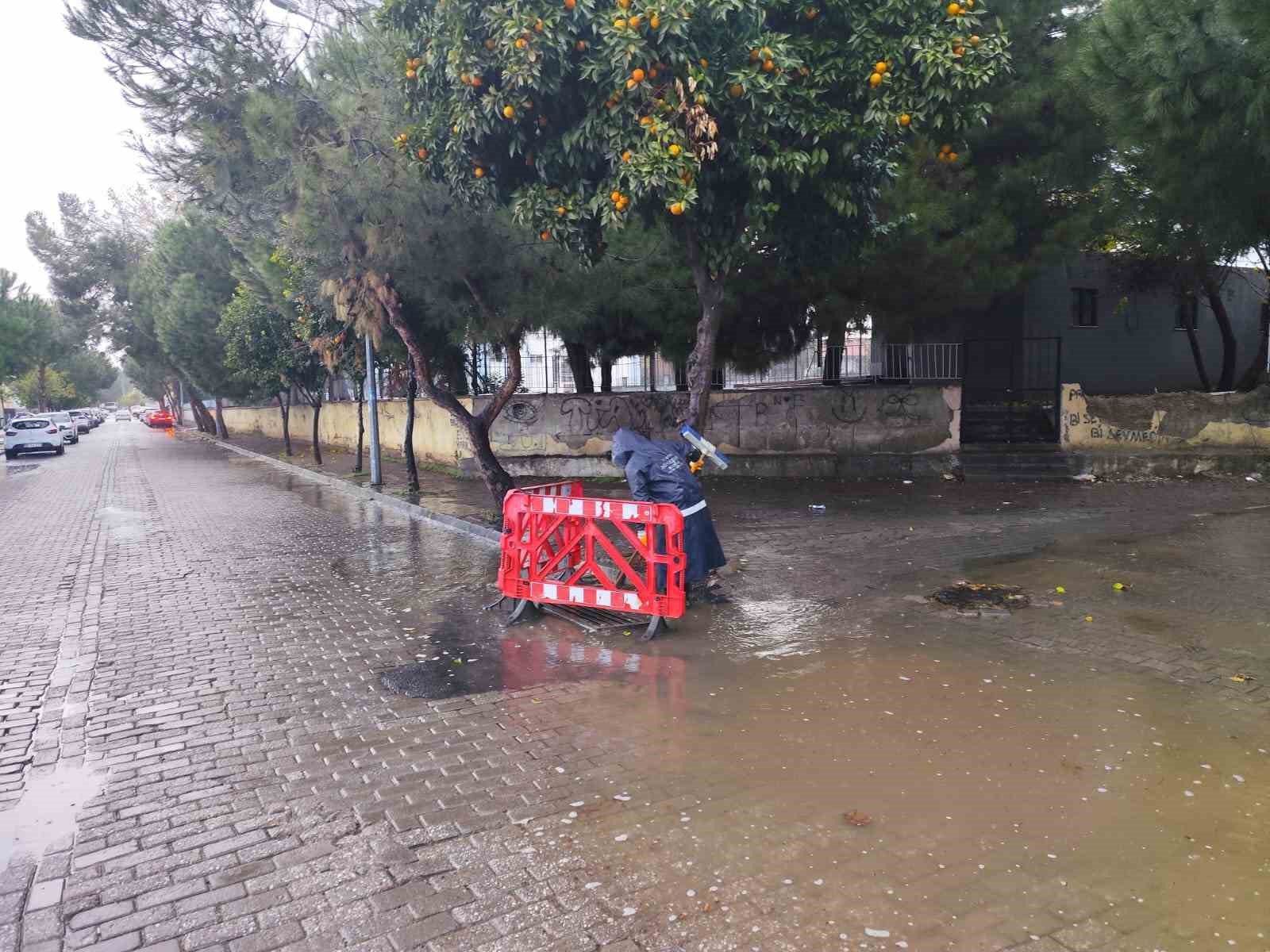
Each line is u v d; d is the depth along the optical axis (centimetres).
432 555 1035
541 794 403
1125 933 287
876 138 724
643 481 668
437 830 373
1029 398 1727
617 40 611
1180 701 487
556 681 561
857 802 383
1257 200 990
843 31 710
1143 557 845
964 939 286
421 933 300
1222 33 793
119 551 1127
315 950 293
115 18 854
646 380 1975
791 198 807
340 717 513
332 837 371
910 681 532
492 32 660
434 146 755
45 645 700
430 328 1419
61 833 383
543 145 729
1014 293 1597
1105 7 934
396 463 2292
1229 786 388
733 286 1336
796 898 313
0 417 6219
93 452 3725
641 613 695
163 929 308
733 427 1579
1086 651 576
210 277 3188
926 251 1257
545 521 700
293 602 814
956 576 795
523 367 1895
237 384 3431
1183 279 1792
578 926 301
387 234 977
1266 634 599
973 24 650
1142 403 1486
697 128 622
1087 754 424
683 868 336
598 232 766
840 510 1191
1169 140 899
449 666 603
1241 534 944
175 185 1023
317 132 968
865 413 1520
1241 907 300
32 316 5353
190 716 522
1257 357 1841
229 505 1625
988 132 1295
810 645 612
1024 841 347
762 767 422
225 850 363
